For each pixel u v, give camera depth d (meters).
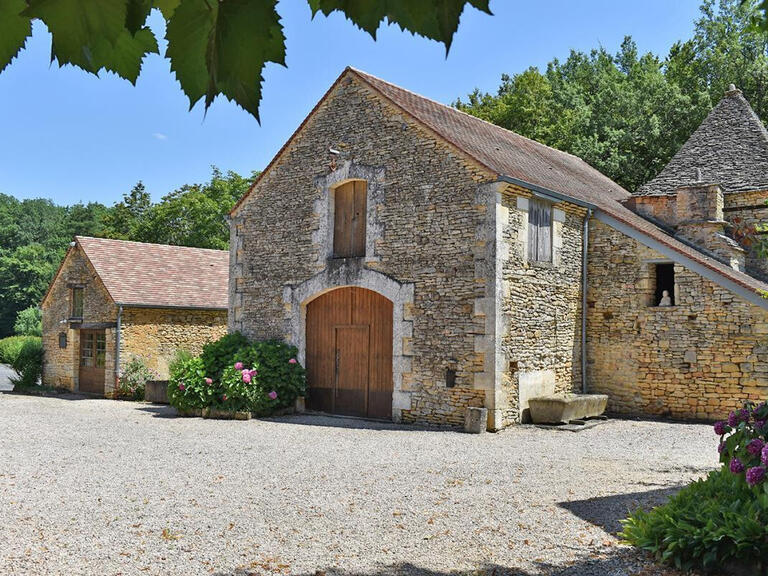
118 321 18.22
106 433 11.41
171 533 5.86
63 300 20.70
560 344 13.07
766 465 5.03
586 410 12.32
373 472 8.21
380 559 5.24
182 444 10.23
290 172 14.33
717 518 4.99
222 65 1.01
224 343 14.27
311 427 11.94
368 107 13.16
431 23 1.03
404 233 12.50
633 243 13.45
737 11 25.98
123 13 0.99
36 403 16.95
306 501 6.89
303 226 14.02
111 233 40.94
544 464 8.66
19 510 6.55
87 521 6.20
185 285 20.52
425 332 12.13
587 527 5.96
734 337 12.23
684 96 23.44
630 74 32.06
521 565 5.07
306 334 14.07
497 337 11.34
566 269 13.31
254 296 14.71
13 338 31.77
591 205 13.67
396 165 12.69
